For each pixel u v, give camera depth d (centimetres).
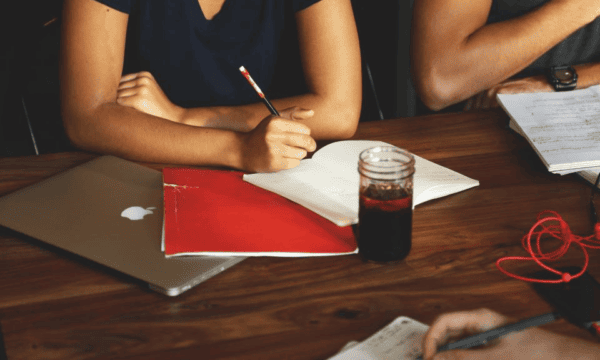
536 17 169
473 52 171
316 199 111
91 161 129
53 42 197
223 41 170
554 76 167
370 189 95
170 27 165
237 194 115
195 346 80
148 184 120
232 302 88
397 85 258
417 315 85
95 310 87
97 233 103
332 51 158
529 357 69
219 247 98
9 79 200
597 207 112
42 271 96
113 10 149
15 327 84
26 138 209
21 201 112
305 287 92
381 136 142
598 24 181
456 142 138
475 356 68
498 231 105
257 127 129
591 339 79
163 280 91
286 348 80
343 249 99
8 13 191
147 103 152
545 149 124
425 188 114
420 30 175
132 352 79
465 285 91
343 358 75
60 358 78
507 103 141
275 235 102
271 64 179
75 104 147
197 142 133
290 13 171
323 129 151
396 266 96
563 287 90
